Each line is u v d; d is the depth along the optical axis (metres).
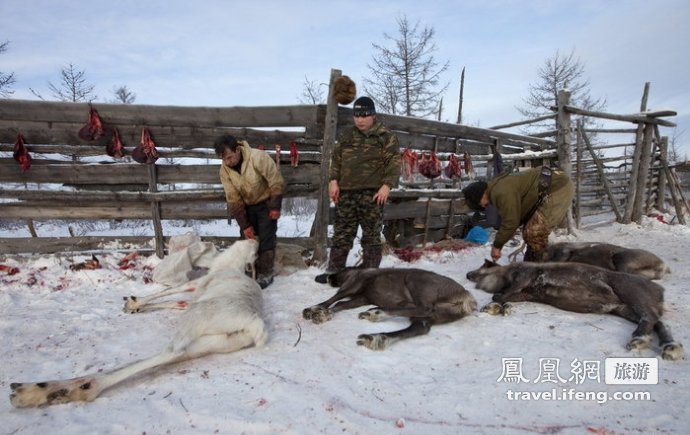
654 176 11.20
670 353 2.82
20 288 4.39
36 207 5.33
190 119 5.34
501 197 4.45
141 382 2.55
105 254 5.38
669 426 2.11
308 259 5.72
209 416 2.19
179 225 9.96
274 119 5.47
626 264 4.71
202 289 3.55
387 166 4.63
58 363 2.83
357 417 2.20
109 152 5.33
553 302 3.96
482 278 4.61
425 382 2.59
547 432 2.10
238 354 2.95
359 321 3.62
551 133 9.57
